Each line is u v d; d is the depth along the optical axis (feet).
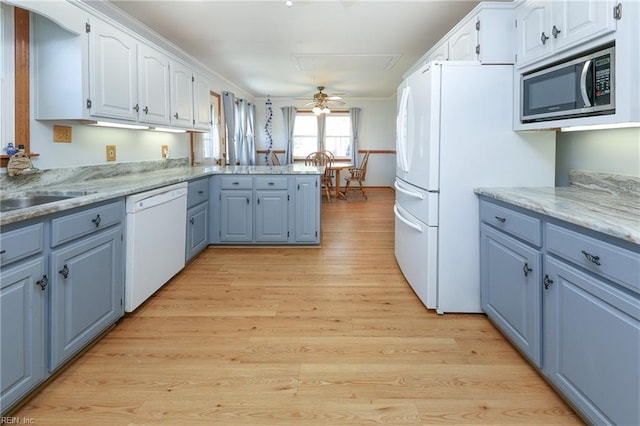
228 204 13.37
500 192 6.88
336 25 12.82
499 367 6.08
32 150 7.70
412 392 5.45
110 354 6.46
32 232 4.99
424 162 8.14
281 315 8.09
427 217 8.02
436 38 14.28
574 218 4.51
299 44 15.07
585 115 5.67
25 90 7.47
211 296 9.13
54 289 5.44
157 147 13.44
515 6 7.43
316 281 10.21
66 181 8.67
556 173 8.39
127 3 10.85
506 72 7.61
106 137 10.35
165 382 5.68
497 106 7.65
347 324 7.66
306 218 13.50
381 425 4.79
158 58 10.60
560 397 5.31
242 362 6.25
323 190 28.86
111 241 7.04
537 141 7.71
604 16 5.10
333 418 4.92
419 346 6.77
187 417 4.92
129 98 9.19
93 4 10.30
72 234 5.82
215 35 13.83
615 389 3.98
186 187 10.66
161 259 9.07
